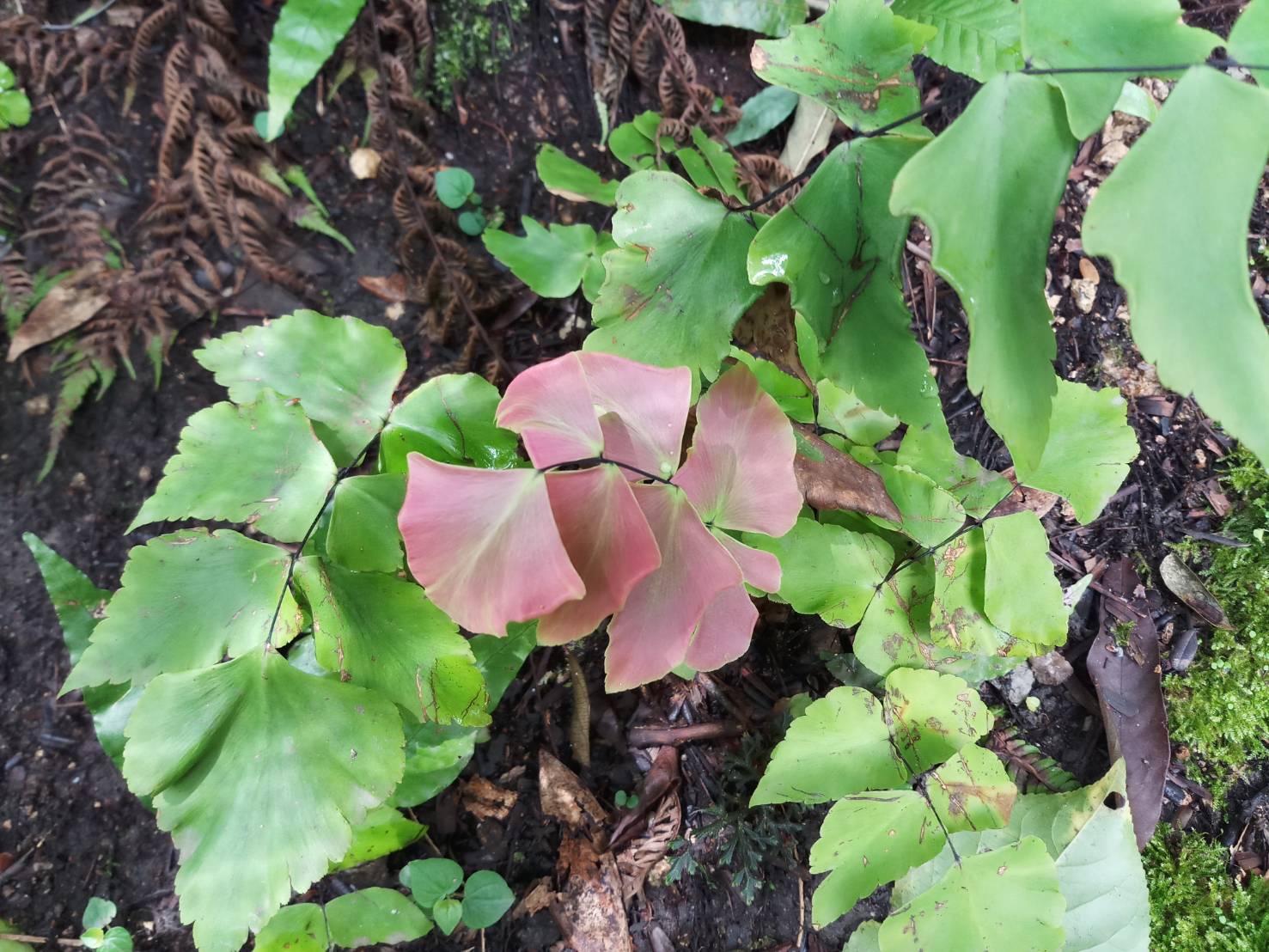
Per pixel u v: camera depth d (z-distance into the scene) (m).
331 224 0.36
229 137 0.35
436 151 0.38
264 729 0.25
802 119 0.39
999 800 0.29
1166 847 0.35
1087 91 0.18
